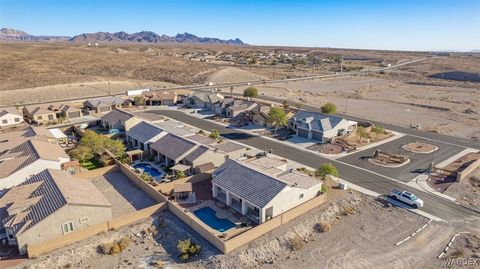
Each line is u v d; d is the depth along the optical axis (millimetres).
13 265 35156
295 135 81250
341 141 74938
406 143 75625
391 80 182500
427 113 105875
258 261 37188
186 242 38031
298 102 118875
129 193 52125
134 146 73062
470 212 46906
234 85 151750
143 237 41062
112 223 41562
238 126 89188
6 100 115500
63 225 39000
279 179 45656
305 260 37500
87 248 38312
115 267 36188
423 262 36781
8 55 199125
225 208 47375
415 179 57219
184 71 182250
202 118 97375
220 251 38125
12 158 56094
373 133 81625
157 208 45188
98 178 57031
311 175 57500
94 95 129625
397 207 48312
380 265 36469
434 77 196875
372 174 59219
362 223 44625
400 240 40781
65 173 49719
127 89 142000
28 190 44375
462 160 64938
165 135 68438
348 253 38531
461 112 107250
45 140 65938
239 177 48375
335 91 146750
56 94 126938
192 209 47000
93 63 197750
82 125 86188
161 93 119875
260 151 67875
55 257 36562
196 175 55125
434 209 47625
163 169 60969
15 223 37969
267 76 187750
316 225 43719
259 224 42812
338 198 50000
